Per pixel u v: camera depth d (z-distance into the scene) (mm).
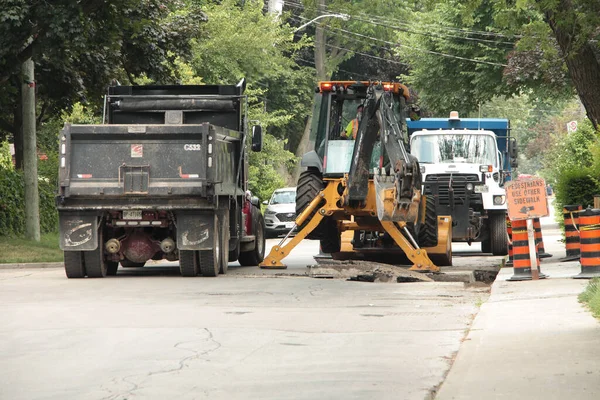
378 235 82500
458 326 43188
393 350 36281
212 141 70688
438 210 95375
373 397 27766
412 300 54625
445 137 98562
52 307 51344
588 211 60281
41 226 122750
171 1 114875
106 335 40656
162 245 72625
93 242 71000
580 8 69438
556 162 142625
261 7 190125
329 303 53219
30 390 29734
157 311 49312
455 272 73062
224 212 75438
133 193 70500
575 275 61500
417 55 174625
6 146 146875
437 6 169250
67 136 70812
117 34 101625
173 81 119562
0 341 39344
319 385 29688
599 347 33812
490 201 96250
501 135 102625
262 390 29172
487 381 28750
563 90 145250
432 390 28594
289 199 152500
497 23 75312
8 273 80000
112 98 82188
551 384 27891
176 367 33219
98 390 29516
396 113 82250
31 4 91750
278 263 81062
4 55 93875
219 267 73625
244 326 43312
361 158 74500
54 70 113625
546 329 38938
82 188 70688
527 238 61719
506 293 54094
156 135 70750
